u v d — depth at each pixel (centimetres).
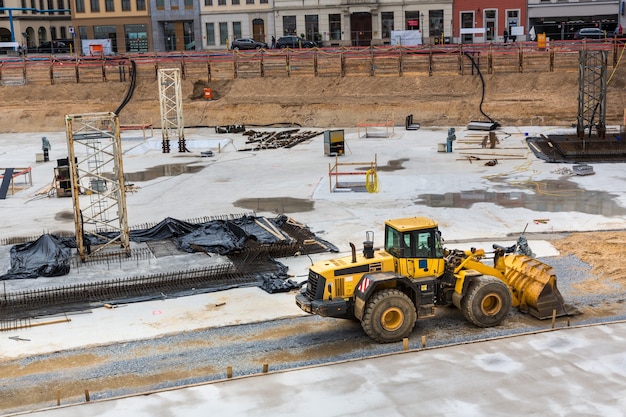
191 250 2480
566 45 6231
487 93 5781
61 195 3484
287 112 5916
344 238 2636
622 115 5331
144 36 8350
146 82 6431
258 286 2166
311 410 1391
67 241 2569
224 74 6475
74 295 2089
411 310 1714
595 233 2603
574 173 3638
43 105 6238
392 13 7625
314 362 1638
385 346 1712
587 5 7188
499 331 1778
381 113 5766
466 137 4962
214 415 1383
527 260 1908
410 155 4362
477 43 6781
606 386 1449
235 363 1648
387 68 6228
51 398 1508
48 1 9712
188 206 3238
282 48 7250
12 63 6831
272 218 2858
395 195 3319
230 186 3644
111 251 2464
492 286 1778
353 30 7775
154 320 1928
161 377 1590
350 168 3997
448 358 1602
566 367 1538
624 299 1975
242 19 8038
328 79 6206
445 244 2509
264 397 1449
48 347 1770
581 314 1867
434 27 7569
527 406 1378
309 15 7844
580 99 4281
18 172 3750
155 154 4788
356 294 1723
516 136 4903
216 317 1934
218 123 5934
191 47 8244
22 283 2167
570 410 1359
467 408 1379
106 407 1427
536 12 7325
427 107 5734
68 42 8862
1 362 1689
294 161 4303
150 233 2689
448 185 3491
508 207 3025
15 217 3120
